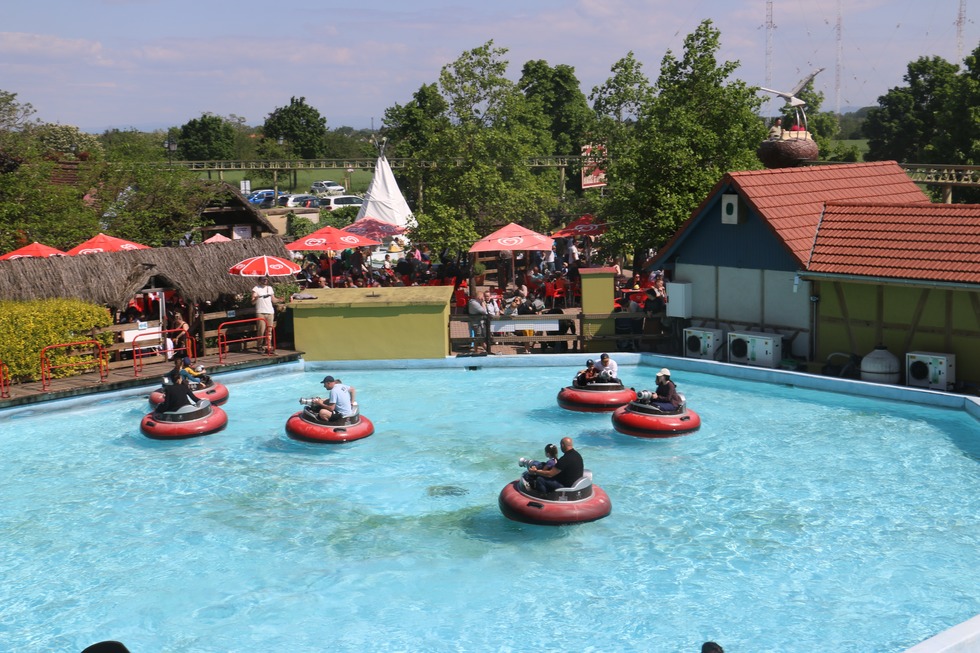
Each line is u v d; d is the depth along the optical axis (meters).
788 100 33.72
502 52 46.03
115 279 27.75
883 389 23.80
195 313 28.86
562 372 28.23
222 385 25.28
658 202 34.22
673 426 21.27
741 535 16.19
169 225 43.53
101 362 25.69
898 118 84.25
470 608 13.87
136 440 22.34
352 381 27.88
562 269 41.25
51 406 24.45
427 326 29.14
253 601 14.30
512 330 29.75
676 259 29.34
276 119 131.88
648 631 13.06
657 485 18.59
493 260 44.75
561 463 16.58
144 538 16.73
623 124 45.66
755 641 12.72
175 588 14.81
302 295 30.20
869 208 25.91
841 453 20.22
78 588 14.88
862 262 24.78
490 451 21.00
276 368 28.67
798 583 14.39
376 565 15.40
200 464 20.55
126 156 44.12
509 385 26.84
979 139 59.78
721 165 35.16
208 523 17.34
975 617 11.59
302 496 18.56
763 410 23.66
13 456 21.25
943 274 23.20
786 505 17.45
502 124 46.38
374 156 91.88
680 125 34.19
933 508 17.14
